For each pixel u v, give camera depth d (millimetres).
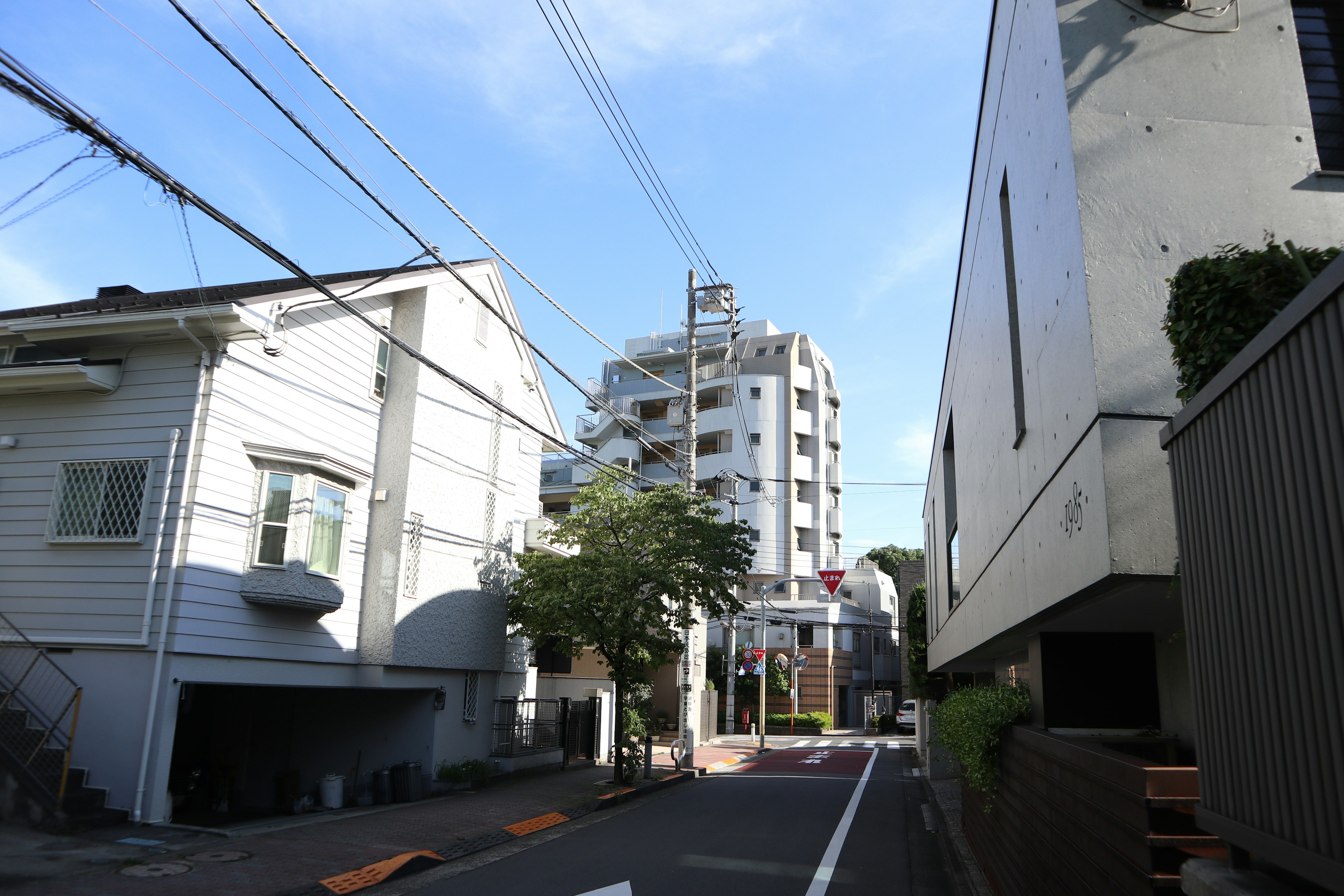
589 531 19906
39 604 12328
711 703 39656
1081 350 5211
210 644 12328
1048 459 6160
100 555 12305
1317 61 6109
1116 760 4742
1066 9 5715
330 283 14969
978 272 9852
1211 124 5453
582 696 26844
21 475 12945
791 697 49375
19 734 11320
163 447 12477
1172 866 4102
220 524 12609
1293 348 2889
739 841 12875
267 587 13234
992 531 9125
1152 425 4789
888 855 12062
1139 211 5227
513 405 20781
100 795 11281
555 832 13477
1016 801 8094
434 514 17031
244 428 13102
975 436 10484
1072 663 7535
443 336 17500
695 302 24891
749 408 60219
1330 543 2643
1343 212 5266
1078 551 5316
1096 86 5523
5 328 12852
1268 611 3084
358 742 16891
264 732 16406
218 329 12555
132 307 15008
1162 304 5027
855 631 55719
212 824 12906
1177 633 7164
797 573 57750
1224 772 3514
